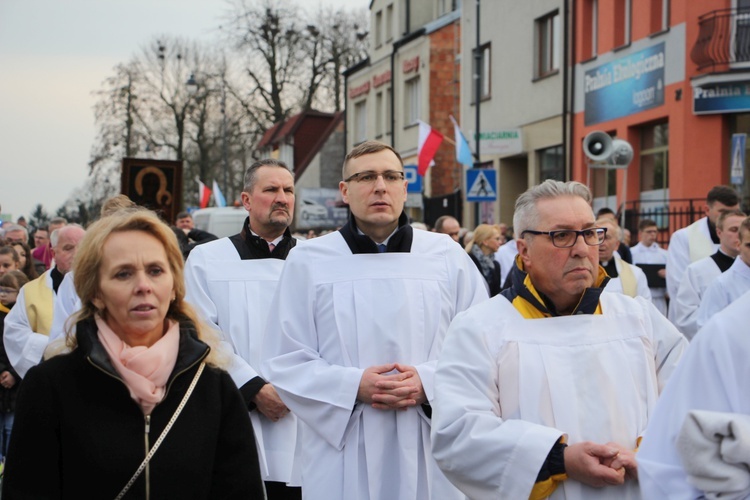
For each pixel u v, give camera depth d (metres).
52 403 2.61
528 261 3.01
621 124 18.28
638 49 17.56
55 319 5.73
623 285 6.91
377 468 3.93
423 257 4.23
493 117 23.47
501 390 2.92
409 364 4.05
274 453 4.79
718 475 2.19
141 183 11.91
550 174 21.30
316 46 43.34
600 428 2.83
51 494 2.58
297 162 45.16
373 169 4.16
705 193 15.88
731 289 5.69
